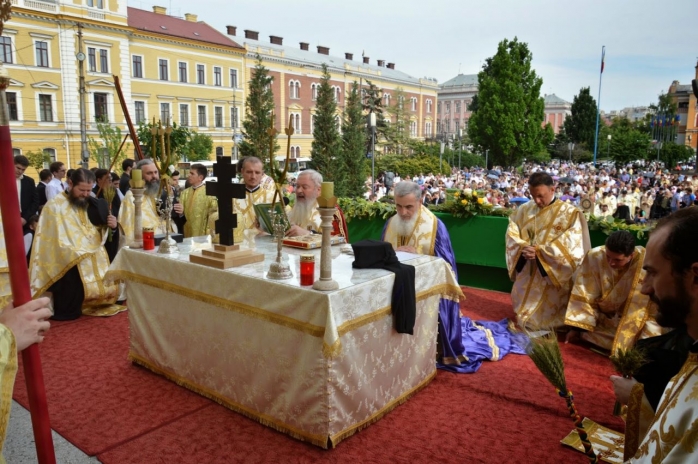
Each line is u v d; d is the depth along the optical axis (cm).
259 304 340
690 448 124
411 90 6950
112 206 773
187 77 4350
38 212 859
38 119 3462
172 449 327
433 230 487
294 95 5175
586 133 7194
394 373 377
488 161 5456
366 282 332
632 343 453
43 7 3397
